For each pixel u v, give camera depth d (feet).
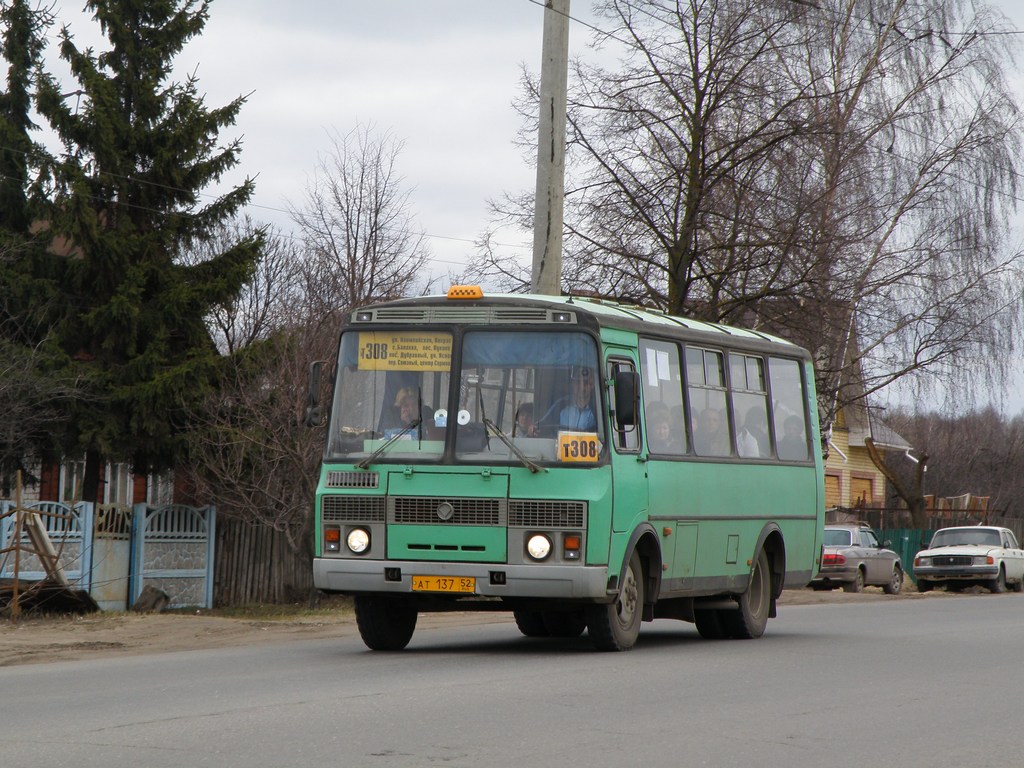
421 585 45.60
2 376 75.56
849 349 108.47
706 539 53.62
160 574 79.82
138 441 81.56
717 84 92.32
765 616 58.70
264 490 78.84
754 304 93.35
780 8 101.96
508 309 47.01
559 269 67.97
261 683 38.50
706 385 54.85
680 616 53.01
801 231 92.68
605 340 47.42
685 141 93.97
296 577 87.86
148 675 41.32
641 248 93.97
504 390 46.42
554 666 43.11
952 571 126.11
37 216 82.43
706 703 34.71
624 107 92.89
